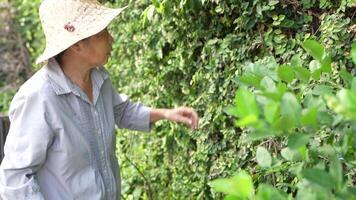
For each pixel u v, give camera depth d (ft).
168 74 10.08
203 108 9.21
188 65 9.49
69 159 6.72
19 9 19.29
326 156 4.89
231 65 8.54
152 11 8.84
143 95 11.04
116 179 7.63
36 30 19.10
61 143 6.65
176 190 10.10
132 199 10.90
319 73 4.90
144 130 8.20
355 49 4.18
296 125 4.04
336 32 7.21
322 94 4.68
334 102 3.74
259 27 8.21
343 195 4.07
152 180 10.85
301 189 4.26
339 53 7.17
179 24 9.39
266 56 7.91
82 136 6.84
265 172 6.21
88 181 6.87
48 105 6.57
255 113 4.01
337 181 4.10
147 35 10.43
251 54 8.32
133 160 11.49
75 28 6.77
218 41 8.68
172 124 10.03
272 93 4.09
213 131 9.05
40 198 6.57
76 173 6.84
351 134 4.53
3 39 19.92
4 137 10.56
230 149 8.79
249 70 5.21
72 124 6.76
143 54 10.84
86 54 6.86
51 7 6.95
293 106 4.02
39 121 6.49
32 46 19.65
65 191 6.81
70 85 6.83
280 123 3.96
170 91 10.14
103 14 6.93
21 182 6.53
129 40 11.25
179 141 9.96
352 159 4.80
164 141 10.39
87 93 7.14
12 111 6.68
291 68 4.91
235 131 8.61
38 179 6.79
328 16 7.39
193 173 9.66
